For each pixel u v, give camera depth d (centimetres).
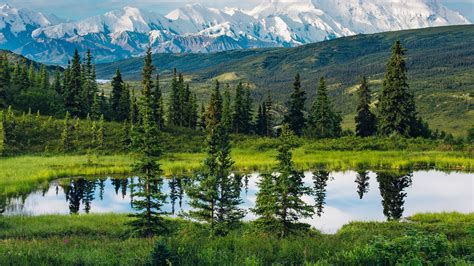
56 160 6575
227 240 1570
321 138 8738
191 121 10581
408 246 1261
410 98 7806
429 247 1260
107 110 10488
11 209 3656
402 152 6769
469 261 1184
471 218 2788
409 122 7862
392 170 5791
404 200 3909
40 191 4631
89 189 4812
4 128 7231
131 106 9756
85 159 6731
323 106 9150
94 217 3045
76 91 10169
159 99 9319
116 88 10638
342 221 3084
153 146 2409
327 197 4072
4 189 4388
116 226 2702
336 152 7069
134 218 3017
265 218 2077
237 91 10375
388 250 1251
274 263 1241
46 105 9856
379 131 8119
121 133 8194
